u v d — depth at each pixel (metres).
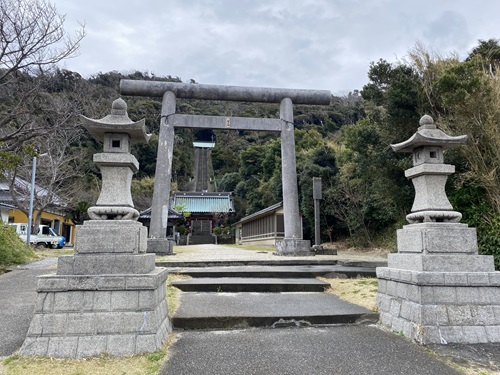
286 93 12.44
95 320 3.44
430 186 4.55
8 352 3.47
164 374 3.07
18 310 4.97
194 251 13.69
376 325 4.67
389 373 3.17
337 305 5.30
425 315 3.90
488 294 4.02
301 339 4.08
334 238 20.66
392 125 9.84
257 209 32.69
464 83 6.93
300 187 21.06
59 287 3.46
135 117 43.34
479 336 3.87
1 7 10.12
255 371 3.19
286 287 6.44
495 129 7.04
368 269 7.82
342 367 3.29
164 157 11.44
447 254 4.16
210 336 4.19
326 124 41.84
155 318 3.58
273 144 32.22
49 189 19.14
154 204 11.08
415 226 4.44
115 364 3.20
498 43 9.87
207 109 53.94
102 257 3.67
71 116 13.76
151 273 3.78
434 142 4.50
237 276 7.32
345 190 18.06
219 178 48.53
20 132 11.62
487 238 6.93
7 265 9.67
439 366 3.31
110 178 4.18
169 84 11.93
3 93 12.32
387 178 10.35
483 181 7.11
